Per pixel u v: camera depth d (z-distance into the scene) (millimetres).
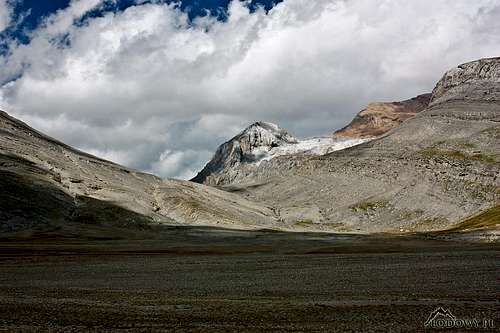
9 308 40188
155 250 124750
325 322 33594
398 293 45406
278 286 53031
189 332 31875
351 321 33719
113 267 79625
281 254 108000
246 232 192375
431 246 124562
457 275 58000
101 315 37031
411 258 85312
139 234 178250
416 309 37062
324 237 177250
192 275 66562
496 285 49312
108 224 191500
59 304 41969
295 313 36562
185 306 40219
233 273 68000
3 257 98500
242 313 36938
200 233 186000
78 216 191750
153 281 60469
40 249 121250
